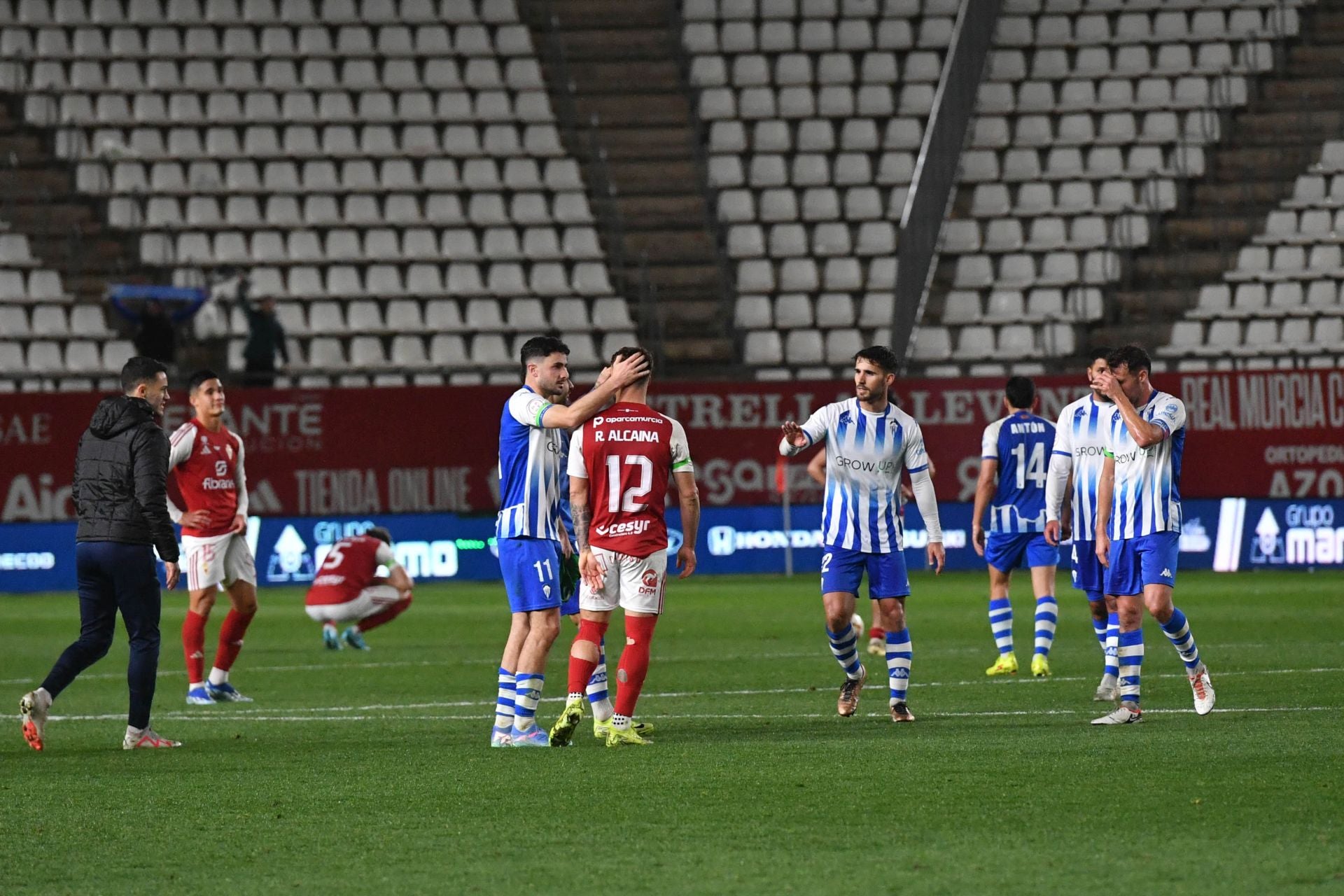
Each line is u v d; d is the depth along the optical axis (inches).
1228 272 4281.5
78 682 1916.8
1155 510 1362.0
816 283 4301.2
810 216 4458.7
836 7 4886.8
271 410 3472.0
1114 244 4377.5
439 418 3533.5
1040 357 3740.2
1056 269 4340.6
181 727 1481.3
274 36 4680.1
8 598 3326.8
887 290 4315.9
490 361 4065.0
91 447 1311.5
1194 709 1443.2
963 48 4643.2
